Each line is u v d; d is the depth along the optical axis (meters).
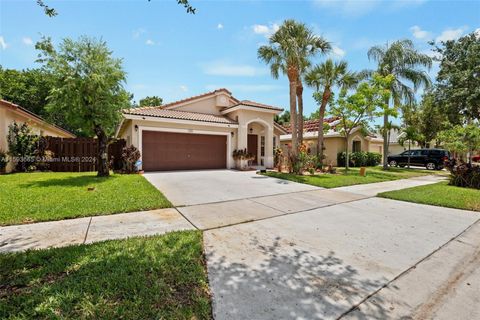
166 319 2.27
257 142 20.77
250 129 20.06
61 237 4.20
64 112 10.47
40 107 27.34
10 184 8.82
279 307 2.52
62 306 2.38
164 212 5.94
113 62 10.82
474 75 13.61
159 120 14.34
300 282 2.99
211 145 17.00
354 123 16.75
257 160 20.67
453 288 2.97
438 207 7.03
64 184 8.94
